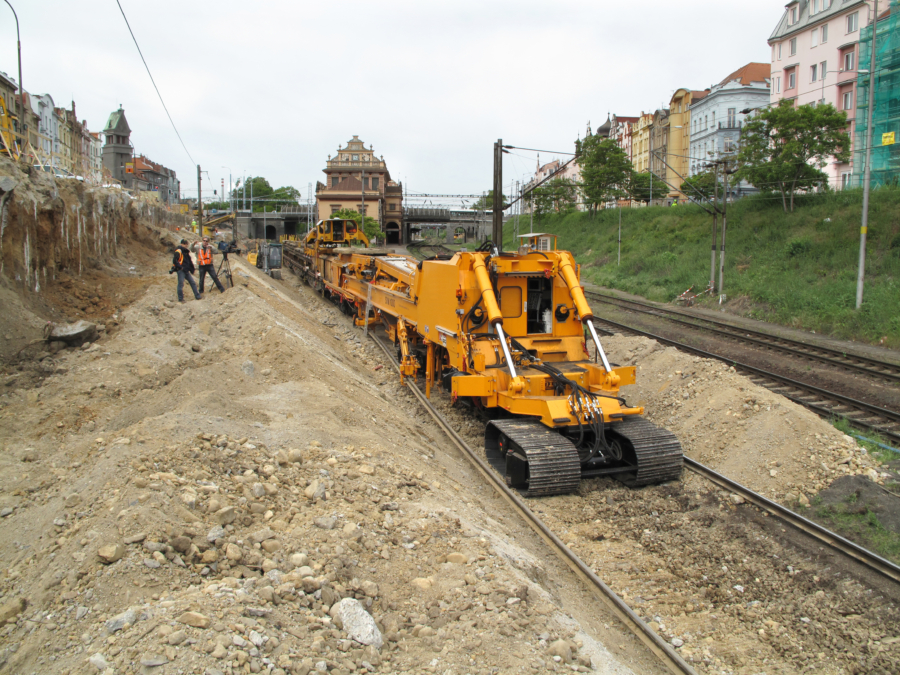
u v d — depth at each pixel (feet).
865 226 59.31
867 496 22.24
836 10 120.78
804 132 91.50
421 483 20.67
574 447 24.49
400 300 43.60
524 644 13.01
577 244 151.94
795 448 25.62
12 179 31.76
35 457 20.24
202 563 13.17
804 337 58.08
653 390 37.42
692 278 92.32
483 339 29.73
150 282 46.85
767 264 82.84
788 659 15.28
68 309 35.81
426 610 13.62
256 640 10.88
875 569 18.21
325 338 50.52
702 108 173.27
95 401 25.95
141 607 11.23
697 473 26.50
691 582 18.78
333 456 20.43
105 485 15.35
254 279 68.08
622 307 84.23
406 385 41.60
